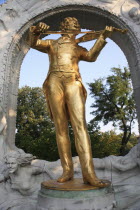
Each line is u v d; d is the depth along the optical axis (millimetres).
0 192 5625
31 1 8461
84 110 3727
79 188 3070
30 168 5801
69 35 4328
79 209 2893
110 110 23688
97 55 4055
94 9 8117
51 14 8281
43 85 4141
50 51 4211
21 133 24312
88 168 3348
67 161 3846
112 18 8008
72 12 8375
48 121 29594
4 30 8133
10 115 7547
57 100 3855
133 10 7680
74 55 4090
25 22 8125
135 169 5938
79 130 3545
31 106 30781
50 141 14914
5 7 8492
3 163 6105
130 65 7941
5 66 7578
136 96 7457
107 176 5852
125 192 5570
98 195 3059
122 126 23969
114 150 16609
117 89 23062
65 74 3867
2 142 6695
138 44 7328
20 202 5469
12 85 7891
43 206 3086
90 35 4410
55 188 3123
